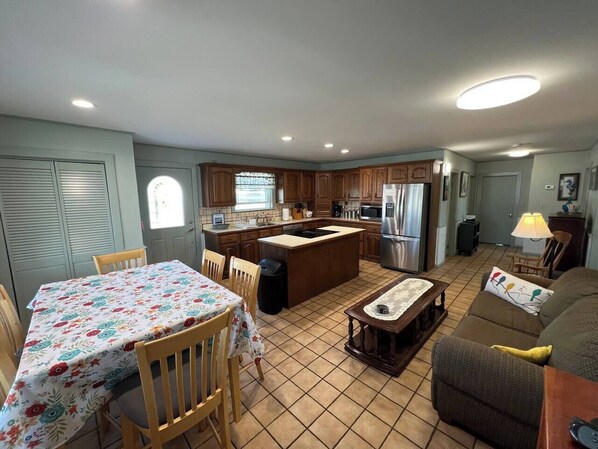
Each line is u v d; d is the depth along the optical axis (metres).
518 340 1.68
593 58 1.42
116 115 2.36
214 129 2.94
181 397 1.09
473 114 2.45
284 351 2.28
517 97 1.81
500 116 2.52
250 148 4.32
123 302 1.55
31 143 2.43
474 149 4.67
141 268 2.25
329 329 2.64
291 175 5.71
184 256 4.40
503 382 1.22
